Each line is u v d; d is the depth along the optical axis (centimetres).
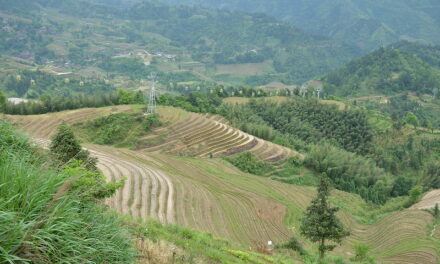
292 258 2495
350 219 5266
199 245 1501
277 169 6950
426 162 9575
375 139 10712
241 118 10288
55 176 634
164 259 1006
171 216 2905
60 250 521
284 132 10594
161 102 9044
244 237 3108
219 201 3816
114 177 3438
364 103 17650
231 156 6781
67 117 6619
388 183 7362
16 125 1099
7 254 443
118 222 771
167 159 5409
